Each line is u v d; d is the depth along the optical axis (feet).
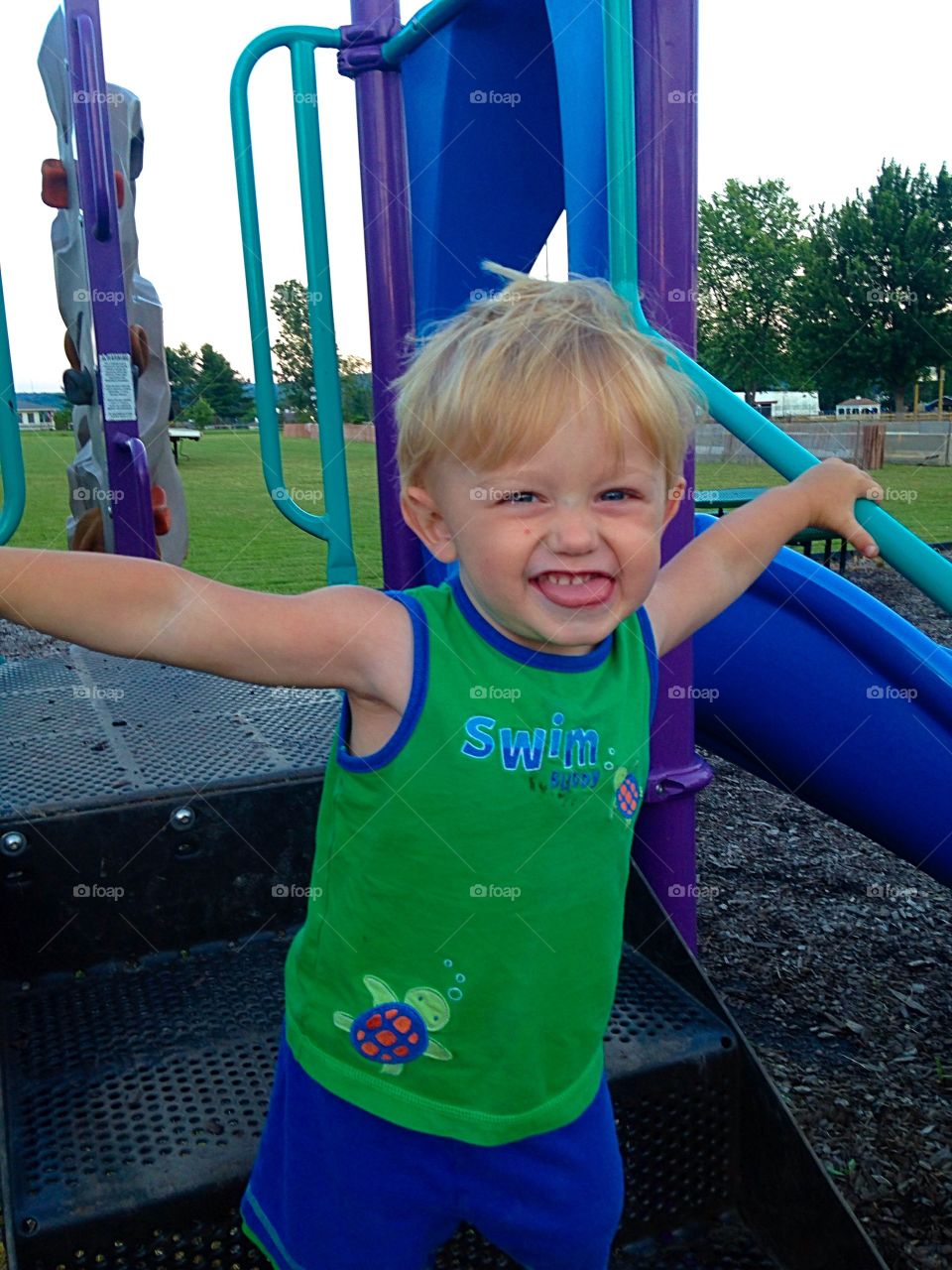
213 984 5.88
